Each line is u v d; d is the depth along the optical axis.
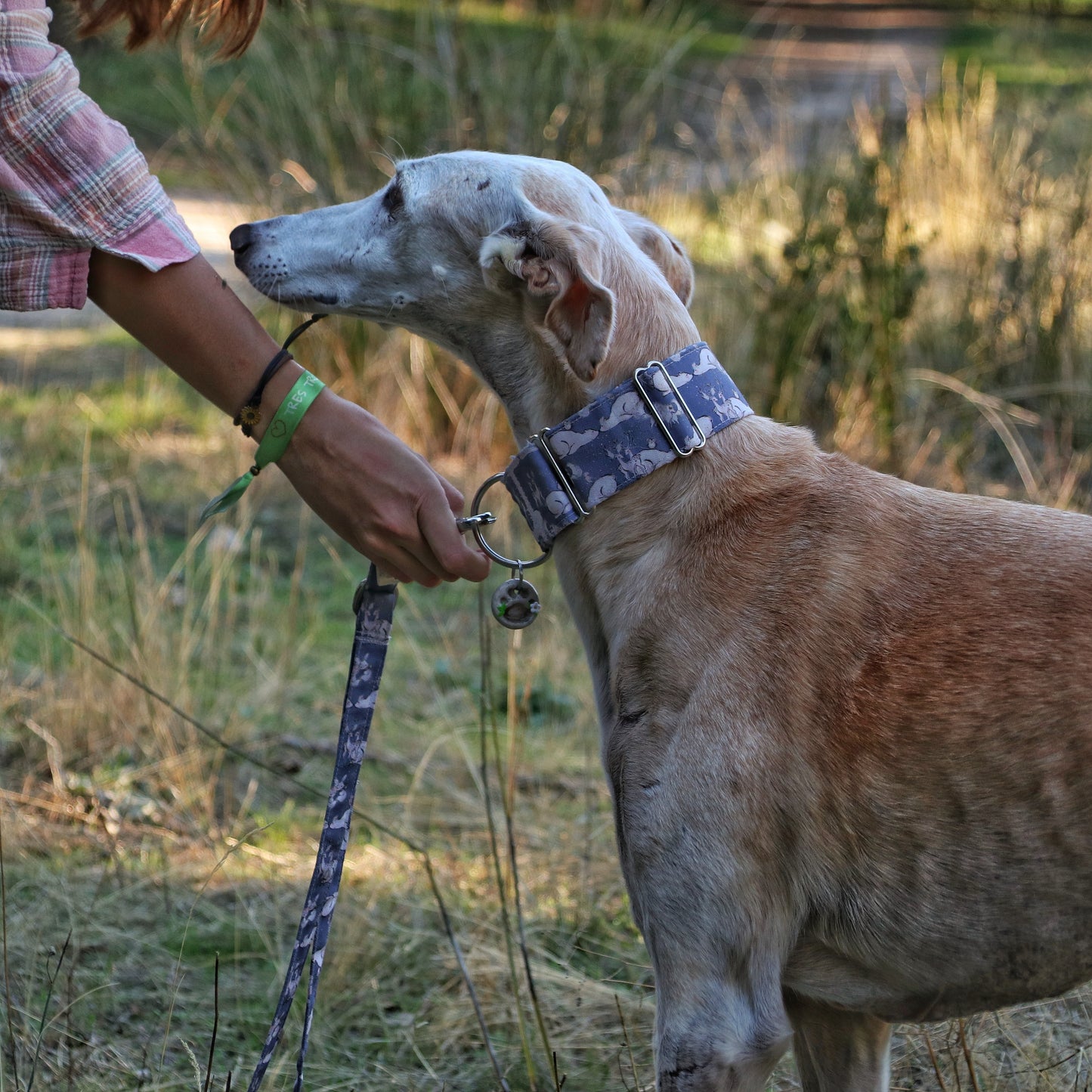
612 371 2.14
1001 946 1.90
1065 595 1.90
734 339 5.79
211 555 4.75
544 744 3.87
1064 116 7.71
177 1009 2.77
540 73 5.90
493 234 2.15
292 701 4.20
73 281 1.89
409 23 6.27
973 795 1.85
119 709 3.87
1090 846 1.82
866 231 5.44
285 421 2.00
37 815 3.50
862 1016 2.12
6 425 6.37
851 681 1.91
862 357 5.35
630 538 2.10
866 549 2.00
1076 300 5.68
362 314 2.37
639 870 1.99
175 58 7.70
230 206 6.75
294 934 3.01
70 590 4.64
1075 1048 2.49
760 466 2.11
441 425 5.88
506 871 3.26
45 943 2.93
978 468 5.34
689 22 7.33
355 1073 2.59
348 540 2.09
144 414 6.69
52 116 1.84
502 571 4.88
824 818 1.91
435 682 4.09
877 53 17.56
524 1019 2.50
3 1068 2.45
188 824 3.46
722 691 1.94
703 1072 1.91
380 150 5.86
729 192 7.02
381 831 3.44
